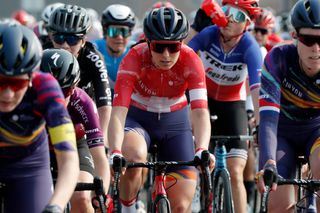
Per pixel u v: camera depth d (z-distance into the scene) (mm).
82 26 13008
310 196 9609
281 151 10844
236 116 14812
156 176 10945
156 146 12438
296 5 10148
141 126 12281
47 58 10094
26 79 7652
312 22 9789
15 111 7988
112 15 17266
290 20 10305
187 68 11789
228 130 14773
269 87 10414
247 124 15086
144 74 11922
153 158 12445
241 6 14000
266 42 20375
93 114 10570
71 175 7621
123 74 11672
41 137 8539
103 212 9125
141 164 10648
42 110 7949
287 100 10883
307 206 9586
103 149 10578
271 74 10445
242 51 14391
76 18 12977
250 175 16078
